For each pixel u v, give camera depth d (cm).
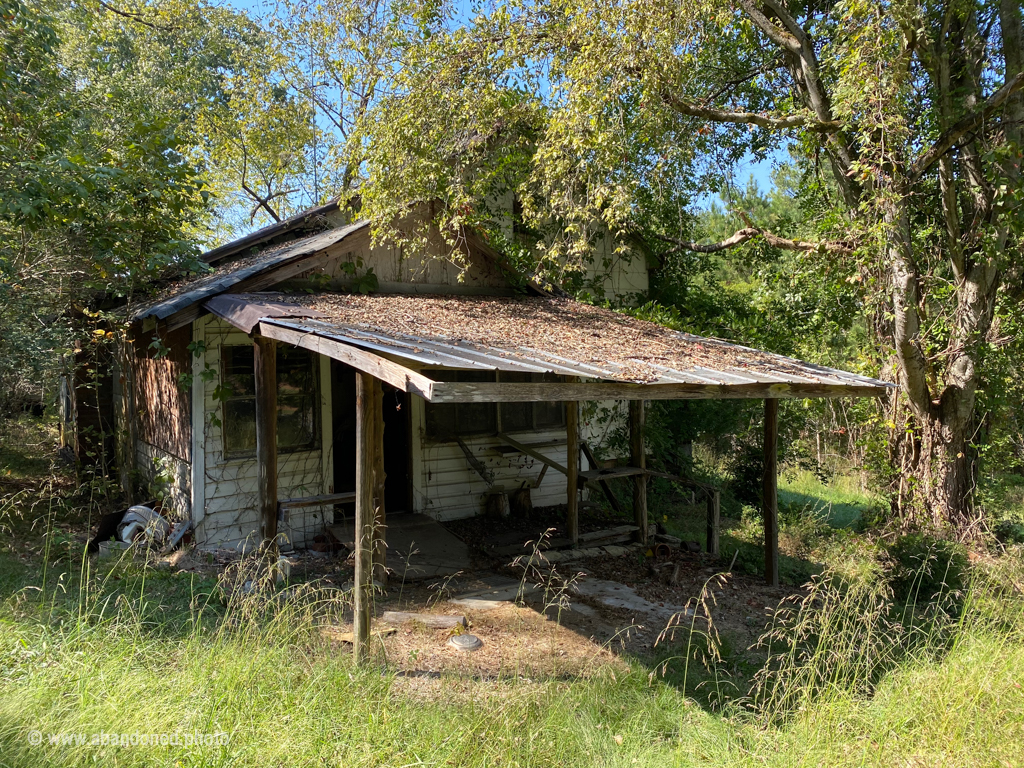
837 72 930
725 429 1342
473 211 1044
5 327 788
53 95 854
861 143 884
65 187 730
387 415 993
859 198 1011
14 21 839
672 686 505
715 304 1509
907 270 962
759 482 1338
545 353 580
